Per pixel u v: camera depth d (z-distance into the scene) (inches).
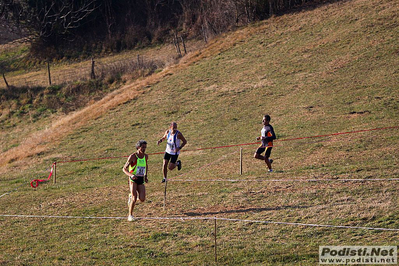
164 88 2970.0
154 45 5004.9
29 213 1105.4
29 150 2257.6
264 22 3892.7
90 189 1346.0
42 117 3336.6
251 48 3408.0
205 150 1752.0
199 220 933.8
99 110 2770.7
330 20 3449.8
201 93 2721.5
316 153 1413.6
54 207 1146.7
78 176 1624.0
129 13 5472.4
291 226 852.0
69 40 5295.3
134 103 2787.9
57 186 1473.9
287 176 1184.8
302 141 1600.6
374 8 3380.9
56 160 1961.1
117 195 1212.5
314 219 866.1
